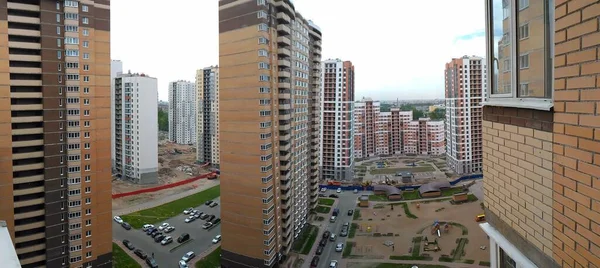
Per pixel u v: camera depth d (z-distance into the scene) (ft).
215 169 350.64
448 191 264.31
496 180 20.10
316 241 183.01
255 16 130.00
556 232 14.71
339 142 305.73
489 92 20.35
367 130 413.59
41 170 122.93
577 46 13.07
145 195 261.85
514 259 17.66
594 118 12.32
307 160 211.20
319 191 277.85
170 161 388.37
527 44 16.43
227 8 136.77
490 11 19.74
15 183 118.11
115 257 163.63
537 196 16.06
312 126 218.59
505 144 18.90
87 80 128.47
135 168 295.07
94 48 130.00
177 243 180.24
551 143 14.88
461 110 318.86
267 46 133.28
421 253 164.25
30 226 121.19
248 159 136.05
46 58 120.37
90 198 131.34
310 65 212.02
